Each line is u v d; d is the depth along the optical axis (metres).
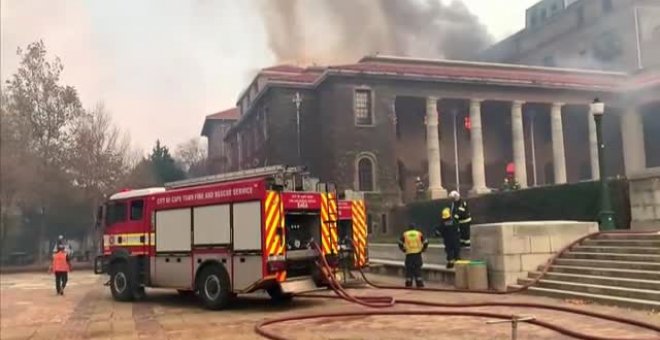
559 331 8.61
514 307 11.24
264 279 11.95
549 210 19.38
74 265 32.38
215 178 14.08
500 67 44.75
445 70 41.91
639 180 15.25
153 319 11.89
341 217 16.55
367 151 38.22
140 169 39.28
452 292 14.06
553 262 13.73
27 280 24.72
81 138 28.86
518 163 42.19
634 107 41.81
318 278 12.95
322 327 9.94
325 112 38.56
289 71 40.38
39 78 23.23
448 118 44.72
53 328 11.30
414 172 43.19
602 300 11.16
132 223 15.24
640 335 8.23
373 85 39.00
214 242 13.00
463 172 44.59
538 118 46.81
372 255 22.89
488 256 14.41
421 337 8.73
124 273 15.24
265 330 9.77
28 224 32.44
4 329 11.30
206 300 13.03
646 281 10.91
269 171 13.03
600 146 15.86
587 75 44.66
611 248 13.00
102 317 12.51
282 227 12.31
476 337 8.55
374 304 12.11
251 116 45.44
